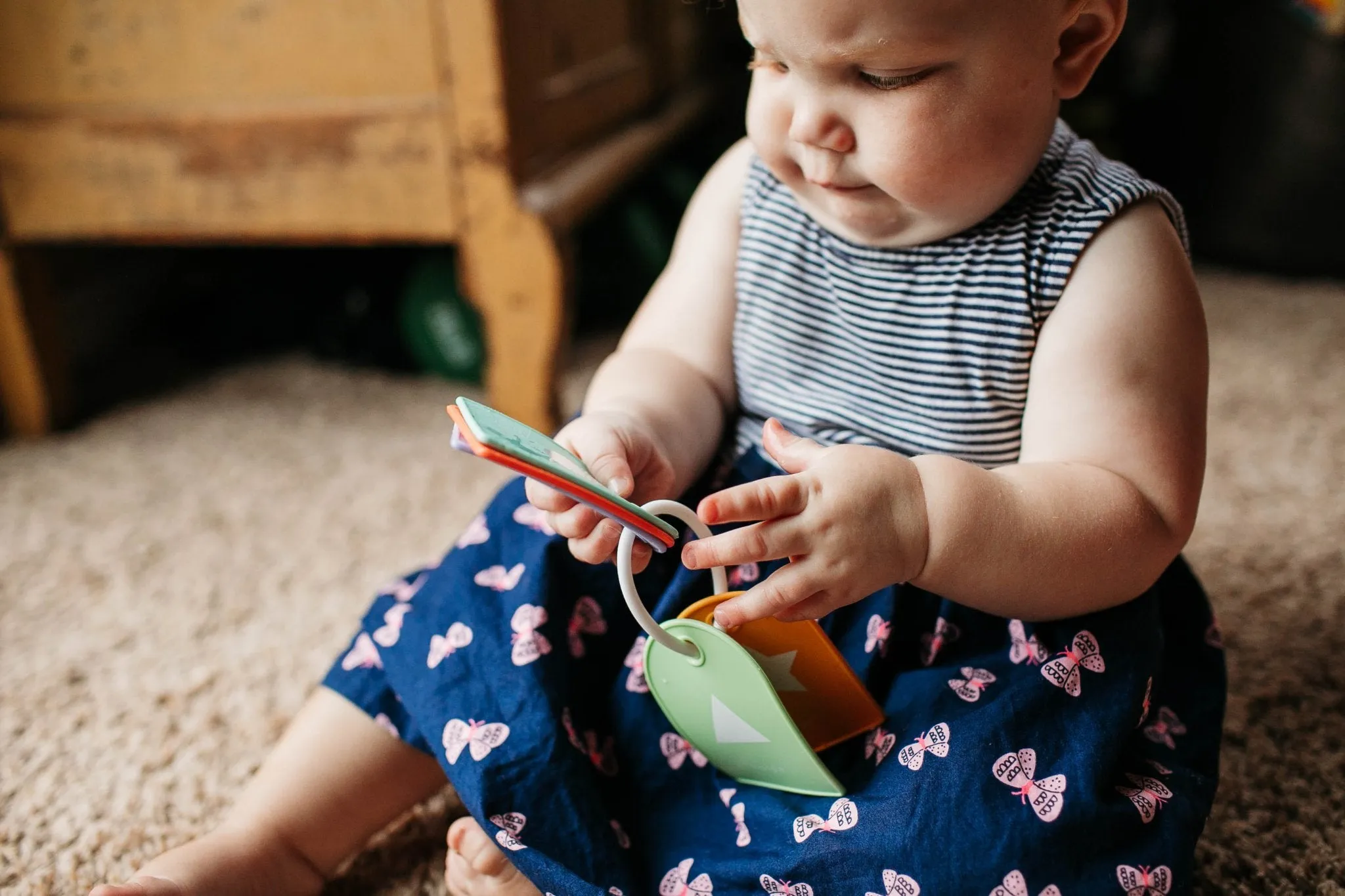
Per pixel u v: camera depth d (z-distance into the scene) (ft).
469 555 2.34
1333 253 6.11
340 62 4.01
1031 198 2.11
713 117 6.88
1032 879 1.79
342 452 4.46
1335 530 3.54
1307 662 2.88
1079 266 2.07
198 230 4.33
